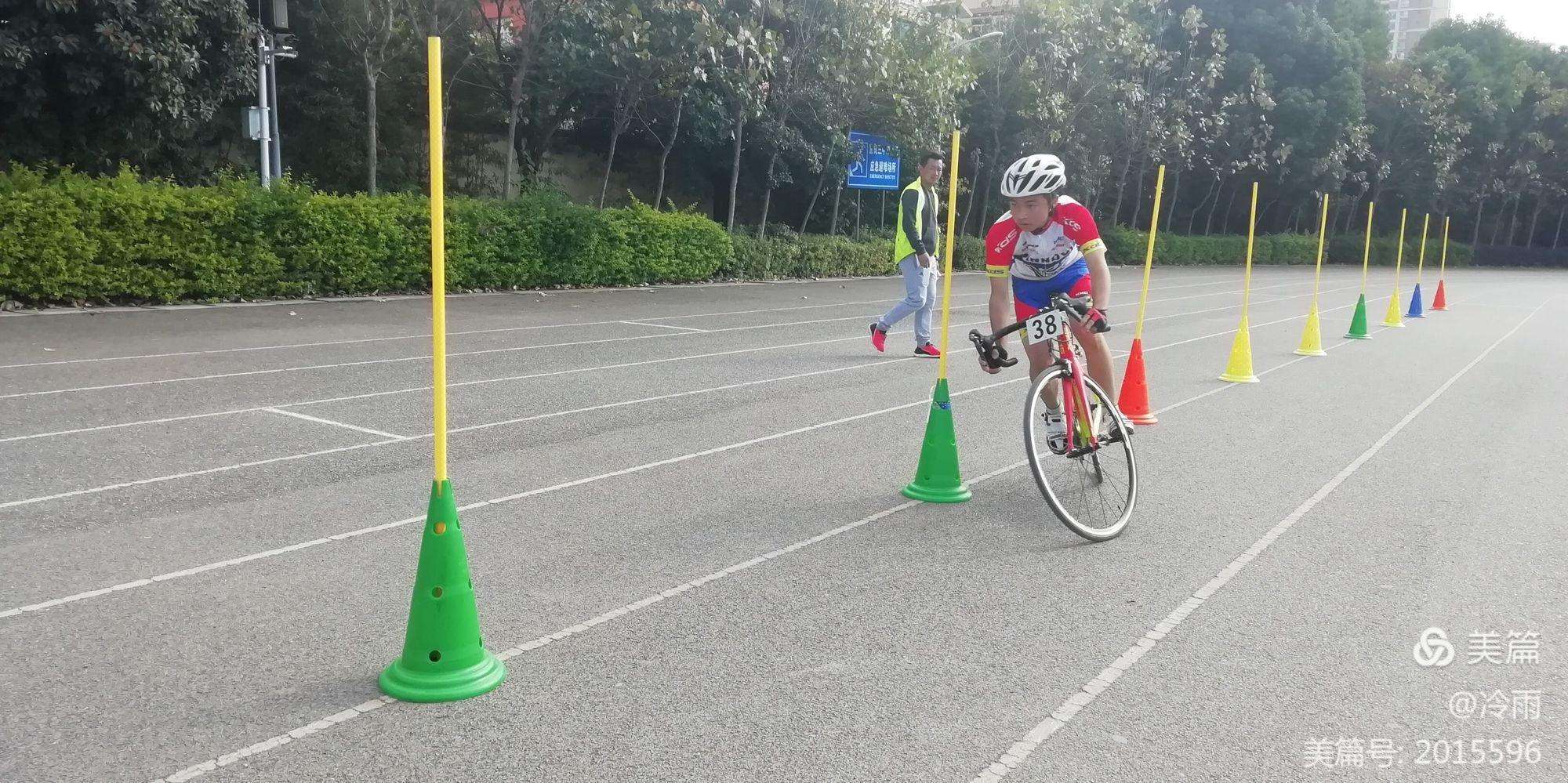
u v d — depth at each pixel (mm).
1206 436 8125
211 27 14891
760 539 5211
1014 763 3148
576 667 3725
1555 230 69562
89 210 12727
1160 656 3965
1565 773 3186
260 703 3402
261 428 7246
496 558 4836
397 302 15328
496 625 4082
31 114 14133
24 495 5551
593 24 20047
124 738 3158
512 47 20812
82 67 13914
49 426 7047
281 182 15023
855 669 3775
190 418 7465
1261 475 6902
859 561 4938
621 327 13805
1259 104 42500
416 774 2988
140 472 6062
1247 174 46875
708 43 20422
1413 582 4867
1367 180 52281
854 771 3068
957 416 8492
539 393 8898
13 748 3076
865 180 26203
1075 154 34375
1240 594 4656
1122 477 5812
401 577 4570
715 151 25422
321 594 4352
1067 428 5746
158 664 3668
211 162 19328
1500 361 13477
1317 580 4871
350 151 20141
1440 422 8953
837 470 6633
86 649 3768
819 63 23203
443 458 3510
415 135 22094
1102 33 32281
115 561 4652
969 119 31609
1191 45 39188
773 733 3285
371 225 15664
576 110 22797
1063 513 5277
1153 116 36188
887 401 9023
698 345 12297
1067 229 5719
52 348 10062
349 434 7152
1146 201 47438
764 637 4031
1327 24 46188
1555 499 6449
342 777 2965
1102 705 3551
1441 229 62688
